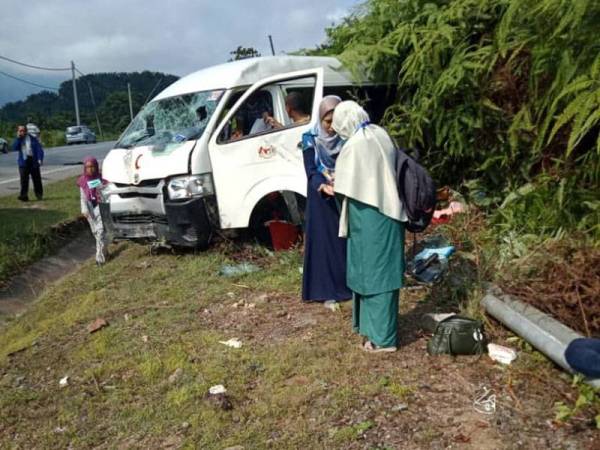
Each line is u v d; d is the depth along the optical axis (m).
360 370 4.05
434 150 7.78
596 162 5.33
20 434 3.79
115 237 7.64
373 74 7.86
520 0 5.25
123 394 4.11
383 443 3.29
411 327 4.69
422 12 7.59
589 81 4.35
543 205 5.77
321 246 5.04
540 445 3.16
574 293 4.27
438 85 6.81
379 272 4.04
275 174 6.99
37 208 11.79
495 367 3.97
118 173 7.40
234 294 5.87
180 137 7.12
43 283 8.04
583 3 4.28
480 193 7.11
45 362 4.82
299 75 7.20
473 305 4.75
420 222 4.11
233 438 3.45
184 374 4.27
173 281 6.49
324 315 5.11
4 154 30.86
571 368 3.56
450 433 3.32
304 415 3.62
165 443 3.51
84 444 3.61
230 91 7.12
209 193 6.93
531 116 6.05
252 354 4.46
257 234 7.38
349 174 3.91
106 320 5.54
